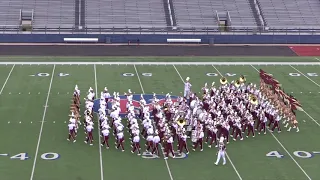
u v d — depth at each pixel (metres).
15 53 42.00
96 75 36.19
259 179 21.39
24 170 21.53
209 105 27.19
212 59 42.00
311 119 28.72
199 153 23.92
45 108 29.12
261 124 26.52
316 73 38.38
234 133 25.70
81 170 21.70
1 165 21.91
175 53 43.78
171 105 27.16
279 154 23.98
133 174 21.47
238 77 36.69
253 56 43.53
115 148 24.12
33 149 23.66
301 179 21.52
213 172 21.92
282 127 27.45
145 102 27.91
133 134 23.58
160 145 24.56
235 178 21.41
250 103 27.25
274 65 40.50
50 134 25.50
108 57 41.72
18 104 29.62
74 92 29.86
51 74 36.03
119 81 34.81
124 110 28.89
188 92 30.52
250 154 23.91
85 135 25.56
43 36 46.38
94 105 29.53
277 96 29.11
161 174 21.56
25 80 34.38
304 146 25.02
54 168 21.80
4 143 24.19
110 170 21.78
